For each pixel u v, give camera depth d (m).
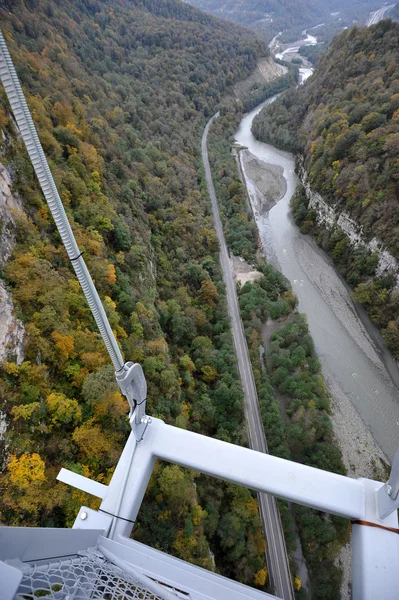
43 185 4.30
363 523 5.24
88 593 3.91
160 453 6.14
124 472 6.01
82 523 5.67
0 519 15.79
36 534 3.63
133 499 5.78
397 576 4.79
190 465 6.05
